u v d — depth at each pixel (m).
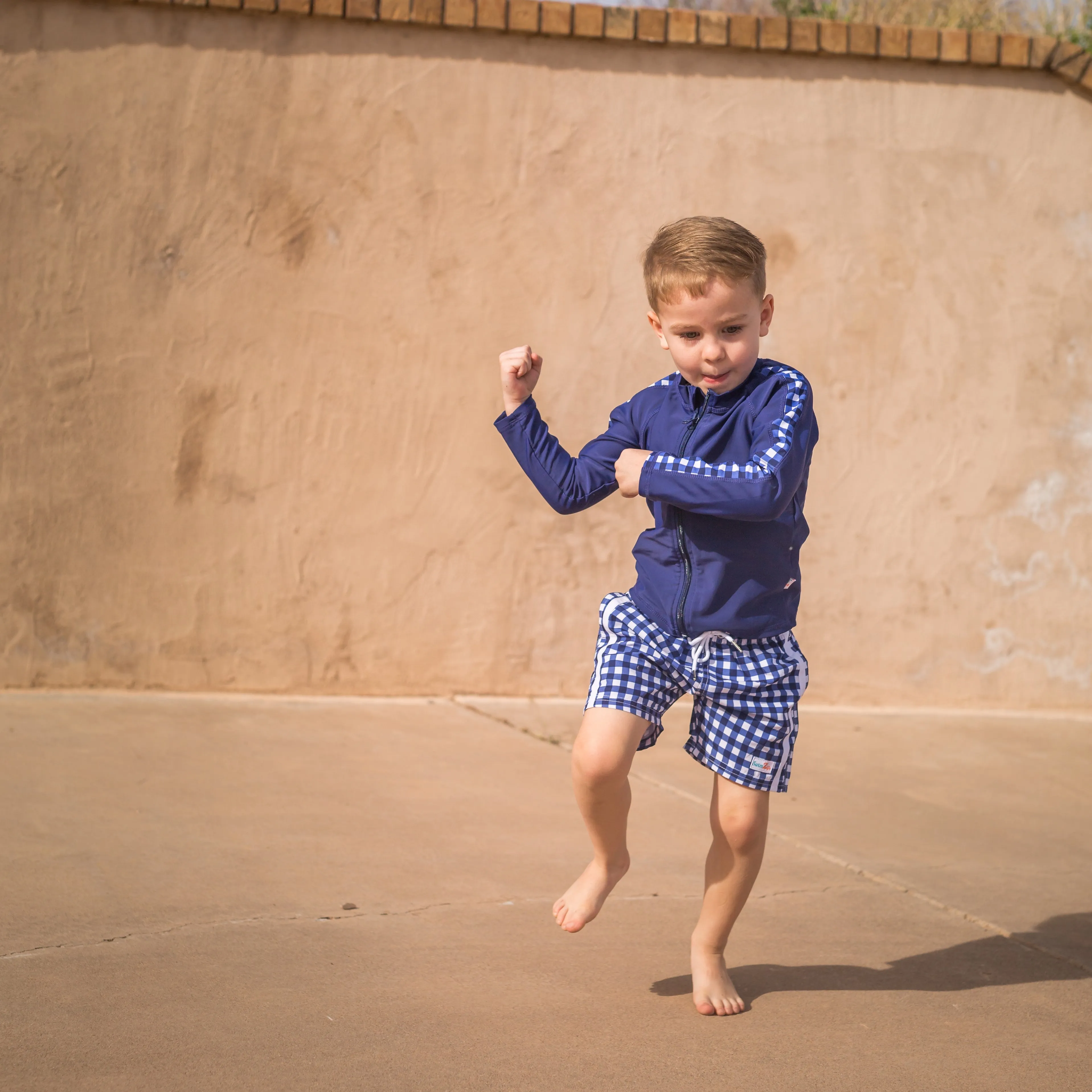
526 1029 2.48
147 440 5.21
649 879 3.46
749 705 2.57
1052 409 5.84
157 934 2.85
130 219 5.14
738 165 5.57
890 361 5.73
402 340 5.38
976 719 5.73
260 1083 2.19
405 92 5.31
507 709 5.40
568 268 5.47
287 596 5.38
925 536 5.80
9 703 4.95
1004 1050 2.49
